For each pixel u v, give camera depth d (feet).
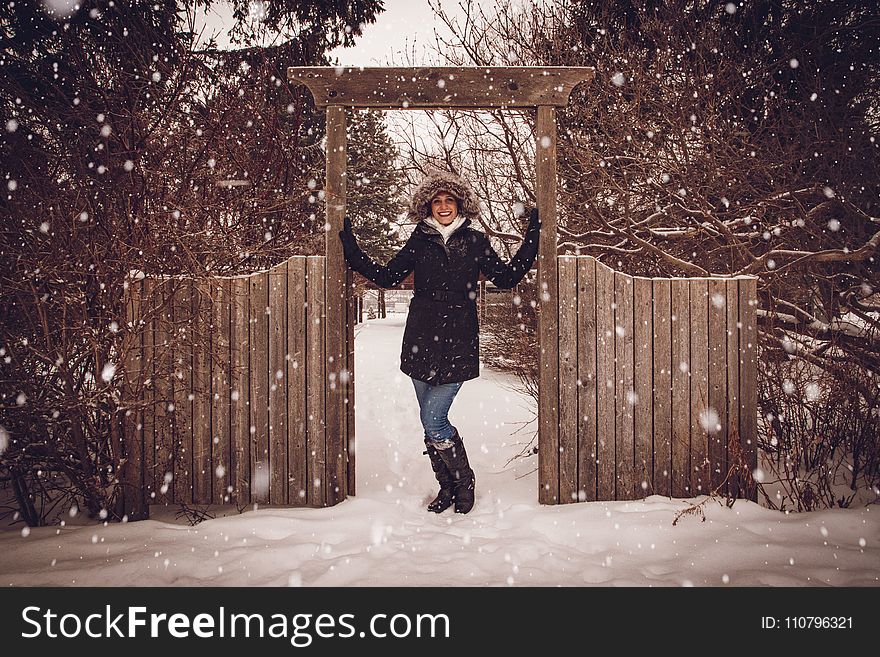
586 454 10.86
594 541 9.02
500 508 10.76
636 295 10.87
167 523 10.02
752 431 10.81
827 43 18.63
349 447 11.25
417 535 9.28
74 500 10.60
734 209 17.65
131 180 10.23
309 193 13.37
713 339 10.84
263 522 9.59
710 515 9.81
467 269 10.59
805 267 16.60
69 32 12.05
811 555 8.32
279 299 10.79
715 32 19.25
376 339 47.19
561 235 18.49
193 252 10.53
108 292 9.91
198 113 12.52
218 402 10.69
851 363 13.20
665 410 10.86
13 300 10.11
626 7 20.25
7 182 10.58
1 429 9.39
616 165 18.22
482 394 21.77
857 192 16.66
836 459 12.35
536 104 10.75
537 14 20.33
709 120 16.80
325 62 21.81
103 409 10.15
